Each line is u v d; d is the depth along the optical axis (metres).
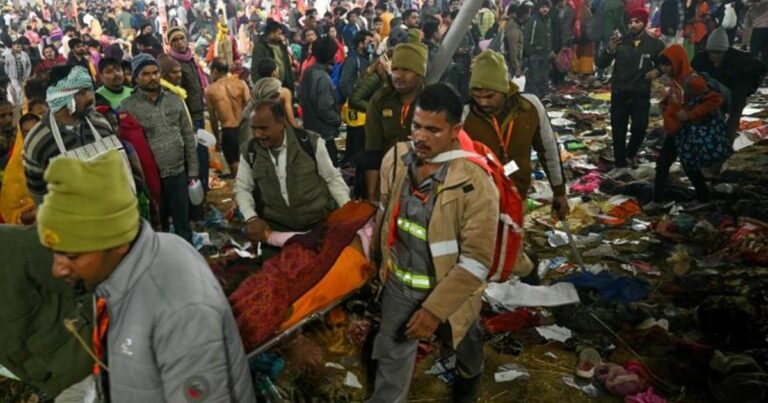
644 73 7.07
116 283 1.67
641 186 6.66
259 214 3.89
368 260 3.04
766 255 4.90
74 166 1.56
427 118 2.37
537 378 3.71
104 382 1.82
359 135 6.17
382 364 2.78
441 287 2.44
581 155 8.23
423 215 2.53
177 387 1.68
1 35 20.03
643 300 4.44
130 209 1.65
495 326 4.15
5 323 2.23
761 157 7.59
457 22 3.98
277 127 3.53
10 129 4.81
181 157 4.88
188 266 1.74
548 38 12.11
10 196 3.91
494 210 2.44
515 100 3.69
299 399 3.31
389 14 15.61
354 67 7.73
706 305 4.09
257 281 2.75
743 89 7.18
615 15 13.12
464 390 3.25
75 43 9.50
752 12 12.37
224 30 12.29
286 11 24.73
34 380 2.38
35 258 2.19
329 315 3.95
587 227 5.86
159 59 6.19
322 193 3.75
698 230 5.46
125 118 4.28
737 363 3.44
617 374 3.57
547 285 4.78
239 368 1.82
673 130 5.96
